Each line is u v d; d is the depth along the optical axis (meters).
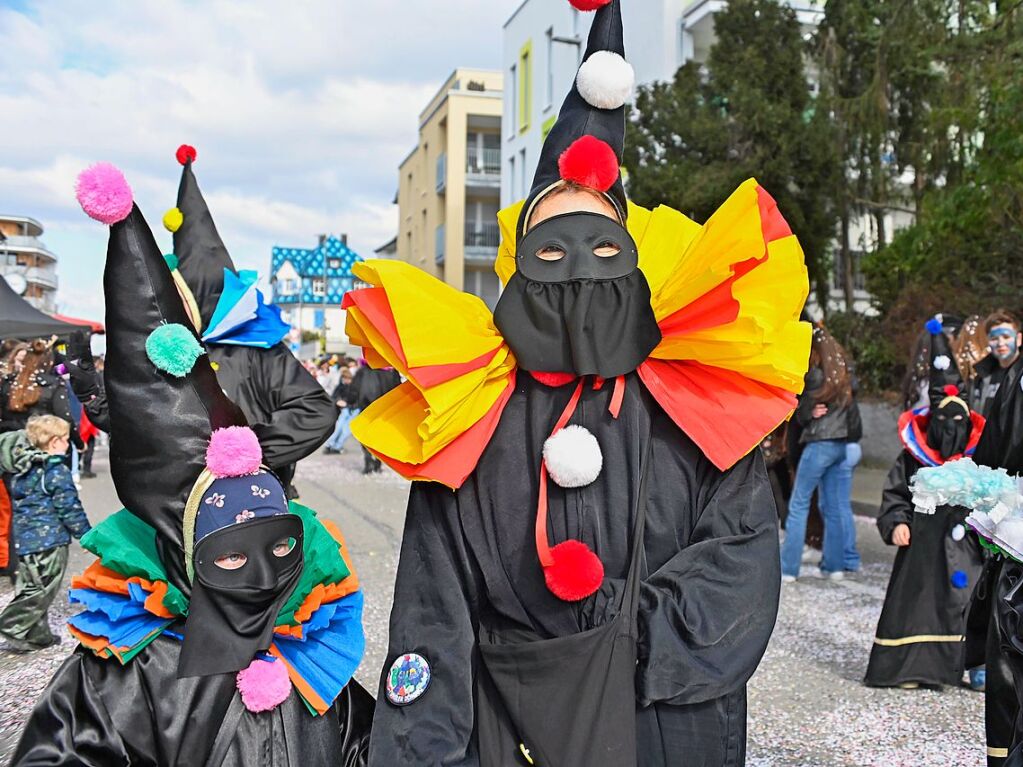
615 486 2.13
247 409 3.95
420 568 2.21
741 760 2.09
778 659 5.21
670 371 2.24
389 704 2.13
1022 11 11.39
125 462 2.60
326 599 2.83
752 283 2.25
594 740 1.93
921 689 4.75
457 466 2.13
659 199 14.27
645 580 2.08
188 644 2.49
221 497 2.56
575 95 2.49
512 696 2.02
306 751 2.64
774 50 14.55
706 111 14.45
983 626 3.11
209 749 2.54
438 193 37.81
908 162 15.14
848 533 7.29
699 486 2.19
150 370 2.57
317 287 53.00
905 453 4.85
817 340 7.07
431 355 2.13
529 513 2.16
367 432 2.25
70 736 2.48
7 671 4.95
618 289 2.16
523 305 2.21
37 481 5.34
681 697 1.96
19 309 8.52
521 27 28.48
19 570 5.33
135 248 2.57
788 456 7.82
